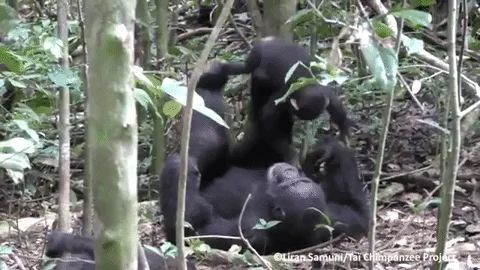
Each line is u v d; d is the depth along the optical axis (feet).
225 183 27.25
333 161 26.61
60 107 22.56
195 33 47.29
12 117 28.19
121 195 12.48
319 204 24.43
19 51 27.86
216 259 23.93
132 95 12.41
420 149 36.60
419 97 39.83
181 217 14.48
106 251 12.58
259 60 26.66
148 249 21.02
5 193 32.83
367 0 25.13
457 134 16.60
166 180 25.11
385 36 16.74
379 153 16.67
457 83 17.90
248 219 25.29
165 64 34.83
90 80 12.23
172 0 54.24
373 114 38.06
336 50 19.62
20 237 26.81
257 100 27.63
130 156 12.50
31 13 48.49
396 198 32.12
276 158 28.43
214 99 26.99
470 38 39.06
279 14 29.71
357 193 26.45
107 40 12.01
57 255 21.35
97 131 12.30
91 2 12.04
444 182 18.31
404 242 26.40
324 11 30.45
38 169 35.04
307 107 25.09
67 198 22.72
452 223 28.63
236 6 52.24
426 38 43.88
